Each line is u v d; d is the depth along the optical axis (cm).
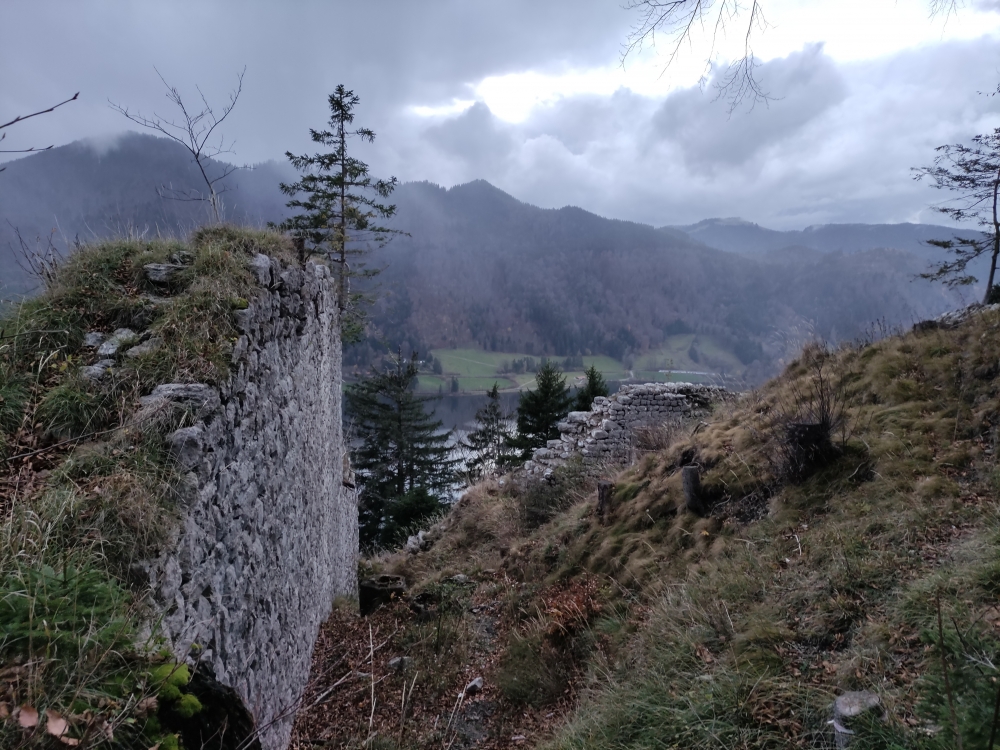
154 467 265
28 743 138
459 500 1255
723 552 511
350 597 844
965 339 635
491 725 483
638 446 987
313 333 640
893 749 243
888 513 440
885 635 322
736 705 318
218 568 308
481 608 704
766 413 722
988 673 256
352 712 512
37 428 288
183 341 343
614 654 475
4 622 169
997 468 439
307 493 586
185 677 183
